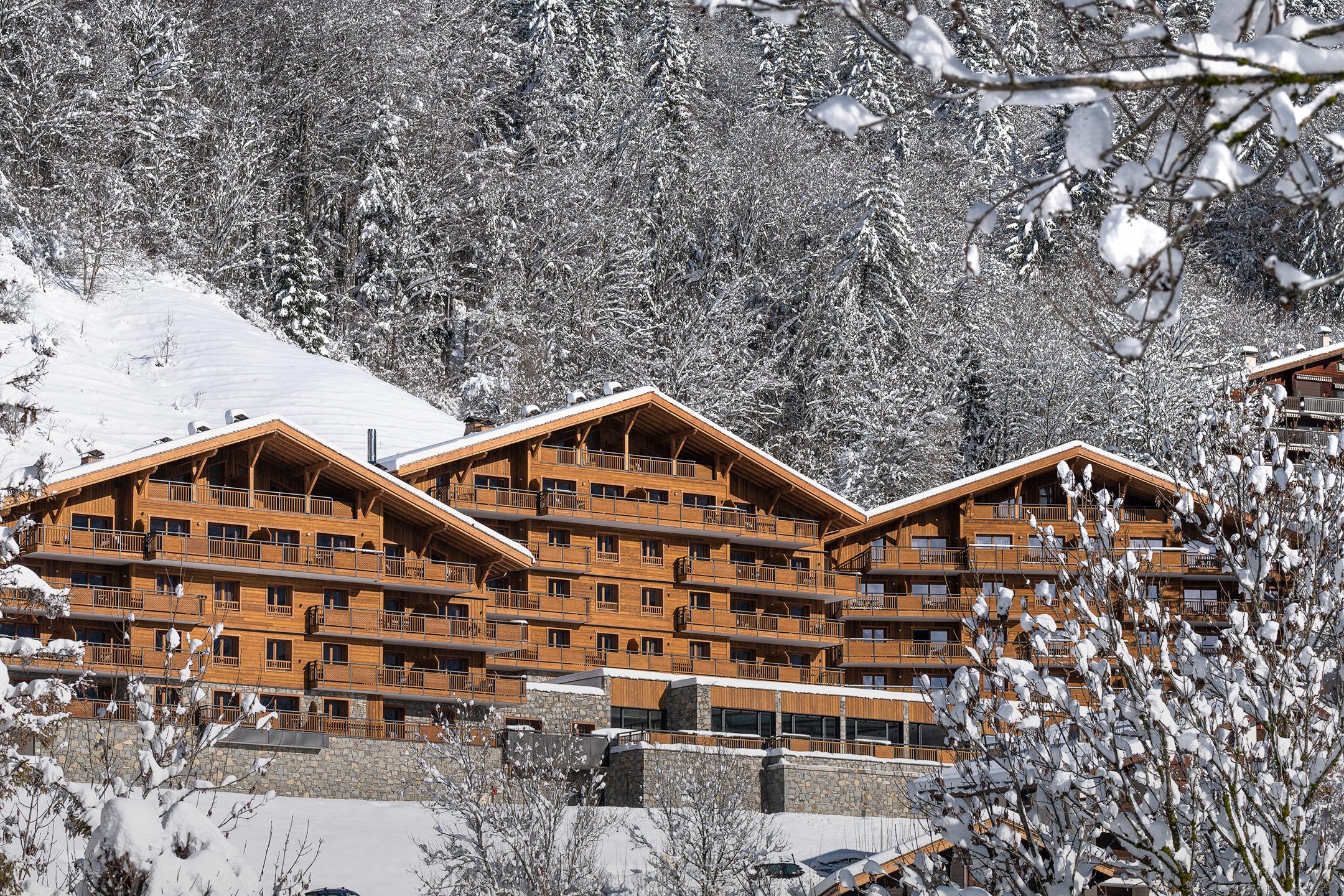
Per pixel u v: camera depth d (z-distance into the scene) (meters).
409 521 64.69
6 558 23.95
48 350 26.61
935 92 5.20
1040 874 15.42
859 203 101.00
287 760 55.25
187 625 58.41
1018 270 104.12
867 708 66.62
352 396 87.25
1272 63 4.95
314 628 60.66
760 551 75.50
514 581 69.56
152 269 103.06
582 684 65.00
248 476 61.75
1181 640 16.59
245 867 14.72
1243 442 20.41
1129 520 71.75
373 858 46.16
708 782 42.41
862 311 97.56
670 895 39.88
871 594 75.81
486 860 37.75
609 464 71.75
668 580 72.50
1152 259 5.05
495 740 58.16
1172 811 14.05
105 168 103.44
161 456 58.62
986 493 76.31
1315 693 14.65
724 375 97.81
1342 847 14.37
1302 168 5.18
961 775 16.67
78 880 15.77
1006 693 15.76
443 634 63.12
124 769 50.38
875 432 91.50
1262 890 13.70
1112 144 5.20
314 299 101.88
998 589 16.38
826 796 59.03
